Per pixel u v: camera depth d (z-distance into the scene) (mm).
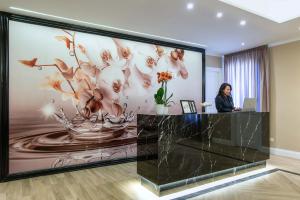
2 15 3371
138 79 4652
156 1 3051
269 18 3650
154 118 2836
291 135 4812
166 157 2816
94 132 4141
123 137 4461
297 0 3438
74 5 3184
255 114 3912
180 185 2988
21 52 3523
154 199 2713
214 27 4082
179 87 5242
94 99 4145
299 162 4352
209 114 3297
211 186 3107
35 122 3619
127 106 4512
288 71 4863
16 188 3102
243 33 4426
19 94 3502
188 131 3037
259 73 5348
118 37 4406
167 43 5031
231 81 6062
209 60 6188
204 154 3211
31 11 3387
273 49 5148
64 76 3867
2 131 3355
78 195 2850
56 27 3801
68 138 3893
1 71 3357
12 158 3451
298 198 2725
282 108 4984
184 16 3570
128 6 3211
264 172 3717
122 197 2777
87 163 4055
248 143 3783
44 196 2828
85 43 4078
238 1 3242
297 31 4277
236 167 3598
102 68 4238
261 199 2703
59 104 3816
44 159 3688
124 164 4344
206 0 3018
